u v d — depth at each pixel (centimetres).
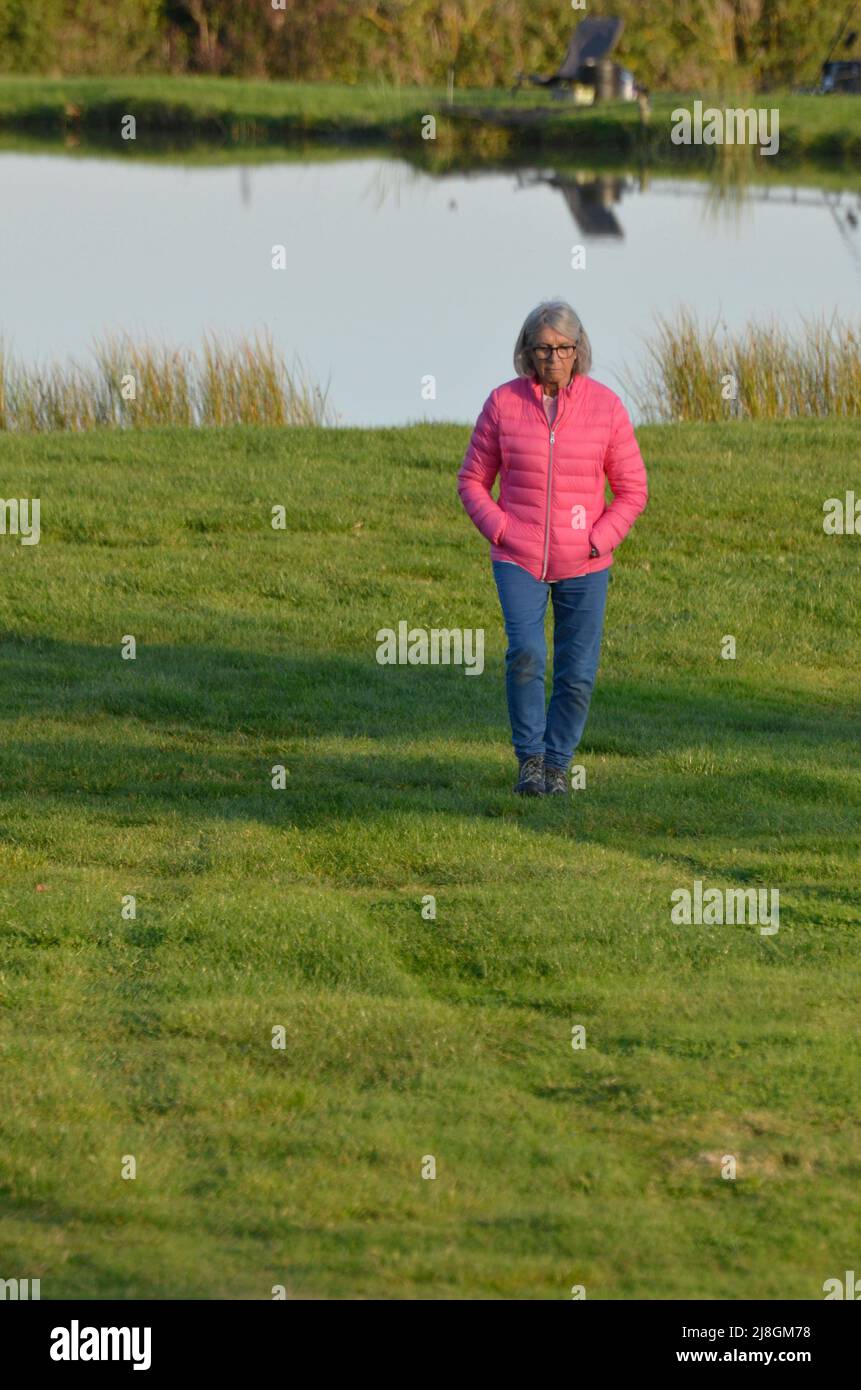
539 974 1273
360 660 2192
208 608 2378
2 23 12650
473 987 1259
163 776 1748
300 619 2345
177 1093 1078
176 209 7275
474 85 11825
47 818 1600
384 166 9162
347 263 5853
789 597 2500
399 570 2564
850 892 1448
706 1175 984
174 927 1334
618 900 1404
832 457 3203
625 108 9875
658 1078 1096
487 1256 908
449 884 1464
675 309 4588
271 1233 926
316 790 1702
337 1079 1104
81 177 8362
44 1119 1043
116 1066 1118
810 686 2198
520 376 1683
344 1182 974
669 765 1817
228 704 1986
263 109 10550
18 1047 1135
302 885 1455
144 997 1226
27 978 1252
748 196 7662
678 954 1306
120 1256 907
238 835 1562
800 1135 1027
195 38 12706
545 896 1412
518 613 1684
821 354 3875
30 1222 939
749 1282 889
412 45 11850
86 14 12725
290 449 3238
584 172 8831
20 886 1436
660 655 2284
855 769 1811
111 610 2336
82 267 5669
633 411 3828
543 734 1731
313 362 4216
